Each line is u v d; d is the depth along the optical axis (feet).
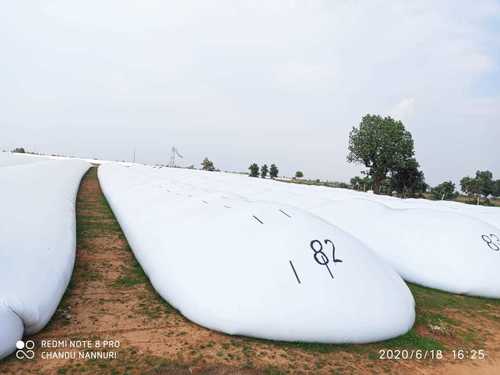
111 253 32.89
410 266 32.40
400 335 20.98
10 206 29.32
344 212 41.88
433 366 18.31
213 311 19.39
